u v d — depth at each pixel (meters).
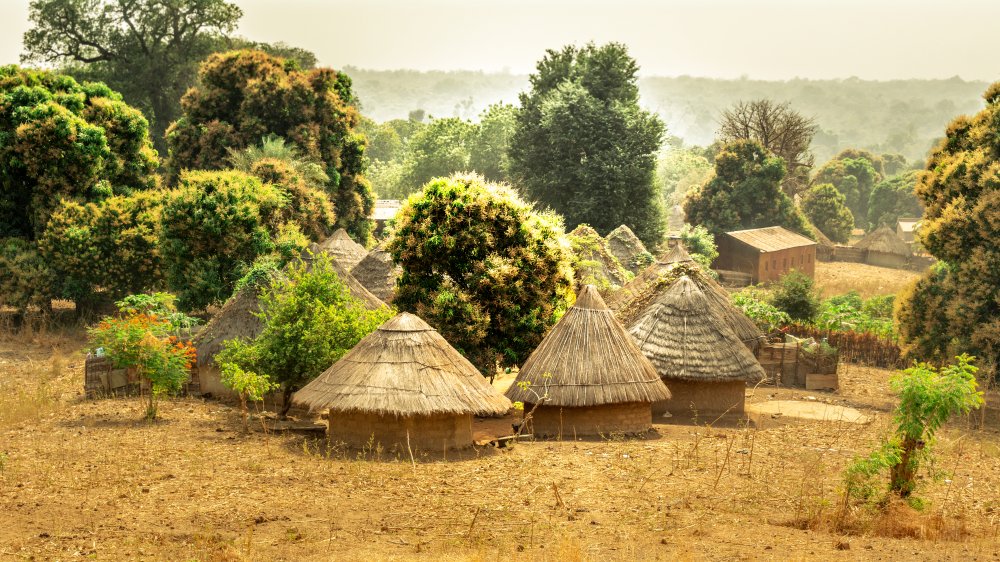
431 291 21.02
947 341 28.61
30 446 15.38
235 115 47.78
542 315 21.06
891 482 12.69
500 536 10.72
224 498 12.16
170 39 71.62
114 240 33.56
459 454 15.25
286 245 30.56
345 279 23.77
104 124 39.06
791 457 15.42
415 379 15.19
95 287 35.69
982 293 27.33
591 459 14.98
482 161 88.62
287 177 38.88
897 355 30.09
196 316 31.75
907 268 83.38
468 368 15.95
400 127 141.88
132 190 39.84
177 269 30.92
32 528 10.74
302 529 10.89
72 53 69.75
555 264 21.41
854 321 35.75
